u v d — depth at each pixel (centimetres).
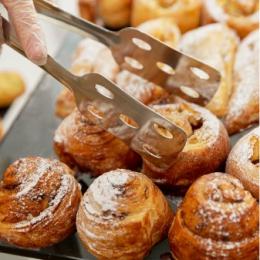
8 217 49
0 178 59
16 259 54
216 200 43
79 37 79
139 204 46
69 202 50
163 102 59
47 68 49
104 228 45
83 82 48
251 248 42
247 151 50
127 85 61
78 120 55
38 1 56
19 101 85
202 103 58
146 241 46
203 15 75
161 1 75
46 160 52
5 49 94
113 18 80
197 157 51
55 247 50
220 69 63
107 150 54
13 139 64
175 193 53
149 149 50
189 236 44
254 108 59
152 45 56
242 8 72
